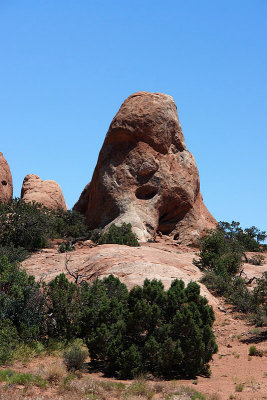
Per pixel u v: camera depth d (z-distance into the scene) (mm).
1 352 18812
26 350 19719
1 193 64938
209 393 14734
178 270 30859
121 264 30516
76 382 15180
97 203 60688
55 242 49969
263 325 25000
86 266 32375
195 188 62531
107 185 59625
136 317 18250
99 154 63594
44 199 70188
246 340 22922
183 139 64125
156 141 60000
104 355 18516
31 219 44125
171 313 18734
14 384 14867
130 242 45625
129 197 57906
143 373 17375
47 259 35750
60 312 21906
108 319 19547
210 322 18422
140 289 19219
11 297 21719
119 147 61156
